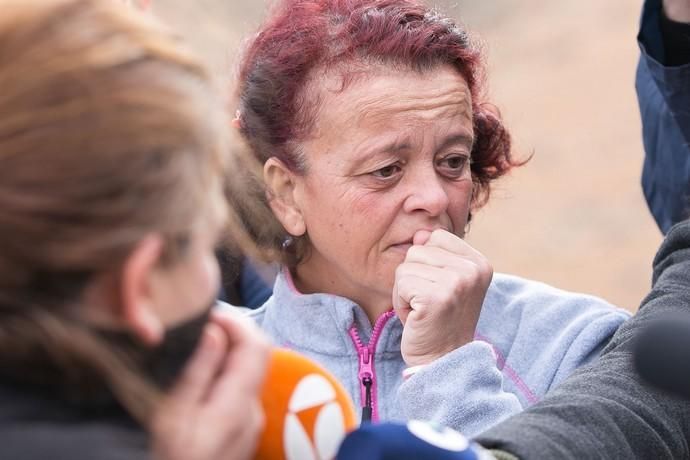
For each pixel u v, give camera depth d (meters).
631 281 17.61
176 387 2.03
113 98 1.86
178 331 2.01
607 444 2.57
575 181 21.09
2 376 1.88
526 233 19.53
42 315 1.85
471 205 4.04
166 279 1.99
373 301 3.74
